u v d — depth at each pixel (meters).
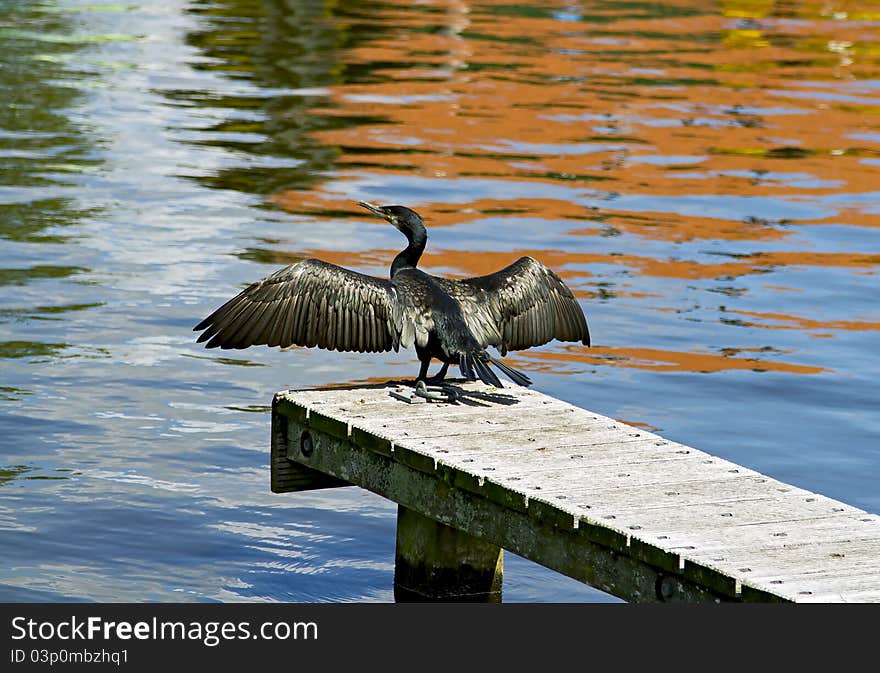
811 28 43.75
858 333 15.91
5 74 30.09
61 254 17.80
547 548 8.52
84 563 9.95
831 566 7.67
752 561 7.70
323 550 10.45
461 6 45.22
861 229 20.73
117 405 13.02
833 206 22.08
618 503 8.47
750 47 39.25
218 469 11.73
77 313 15.59
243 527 10.70
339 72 32.44
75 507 10.81
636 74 33.72
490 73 33.00
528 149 25.30
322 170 23.20
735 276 18.03
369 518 11.10
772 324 16.12
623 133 27.02
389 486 9.53
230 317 9.14
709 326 15.96
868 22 45.91
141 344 14.73
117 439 12.21
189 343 14.88
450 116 27.98
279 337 9.25
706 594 7.63
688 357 14.94
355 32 38.72
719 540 7.96
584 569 8.30
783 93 32.06
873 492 11.45
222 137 25.36
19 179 21.59
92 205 20.33
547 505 8.41
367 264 17.77
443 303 9.72
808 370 14.61
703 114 29.22
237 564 10.10
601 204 21.58
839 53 38.84
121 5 42.12
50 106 27.25
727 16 45.94
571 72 33.56
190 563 10.08
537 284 10.27
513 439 9.55
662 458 9.32
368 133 26.17
